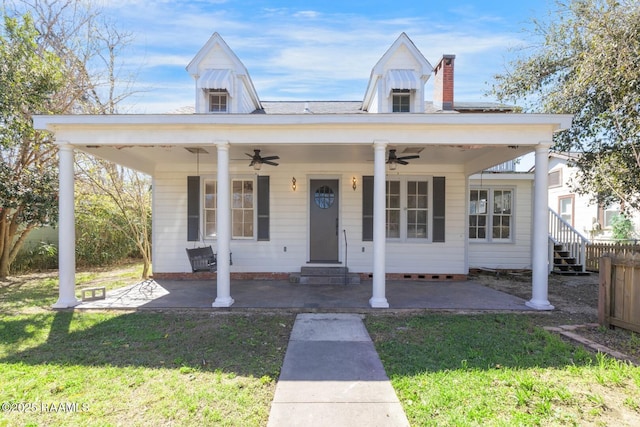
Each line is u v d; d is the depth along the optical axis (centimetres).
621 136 587
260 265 835
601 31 567
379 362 348
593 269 970
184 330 452
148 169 809
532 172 955
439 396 275
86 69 986
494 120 524
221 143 545
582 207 1231
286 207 838
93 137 541
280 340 417
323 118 529
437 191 843
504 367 329
